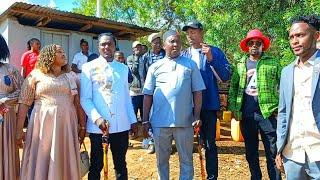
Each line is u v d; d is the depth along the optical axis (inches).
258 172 187.0
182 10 756.0
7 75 158.9
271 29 337.4
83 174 161.6
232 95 189.0
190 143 165.8
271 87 176.9
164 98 162.6
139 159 247.0
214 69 177.8
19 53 384.2
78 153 158.4
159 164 169.3
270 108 175.9
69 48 431.8
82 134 167.8
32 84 155.6
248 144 187.8
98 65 162.4
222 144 294.4
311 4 283.4
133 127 170.6
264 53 187.0
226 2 343.9
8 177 155.3
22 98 156.0
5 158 154.2
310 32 113.5
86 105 157.3
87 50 386.9
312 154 115.6
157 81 165.6
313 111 113.3
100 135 160.7
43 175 151.3
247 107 183.8
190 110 164.9
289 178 123.3
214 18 343.3
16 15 370.9
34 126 153.6
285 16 307.4
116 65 166.2
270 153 179.8
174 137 165.8
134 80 283.1
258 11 342.6
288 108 120.2
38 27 403.2
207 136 182.9
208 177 181.3
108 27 426.0
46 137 152.6
